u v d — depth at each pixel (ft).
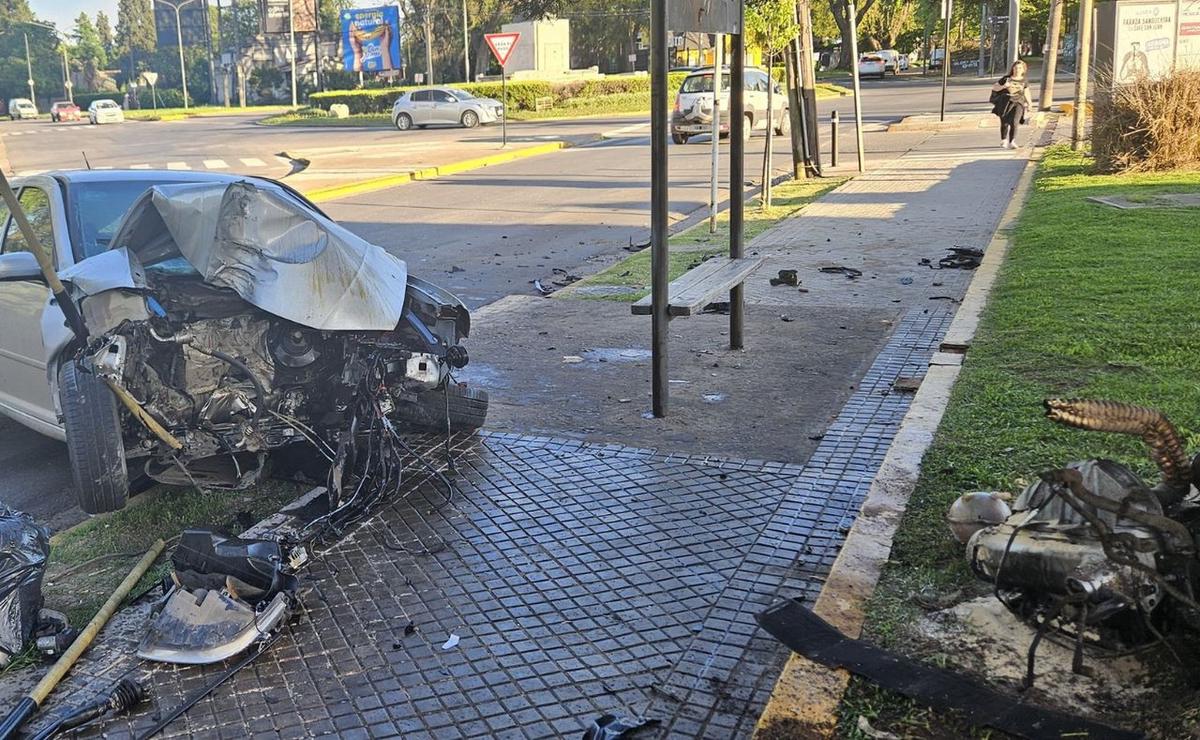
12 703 12.07
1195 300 26.25
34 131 181.78
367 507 16.66
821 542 15.08
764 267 36.24
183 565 13.41
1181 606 10.44
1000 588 11.66
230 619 12.74
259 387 17.07
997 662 11.30
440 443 19.83
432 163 85.10
